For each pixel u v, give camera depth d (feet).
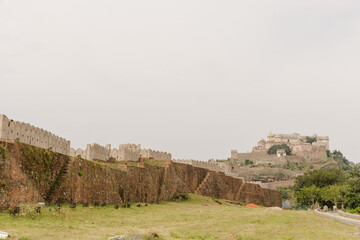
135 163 235.61
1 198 94.94
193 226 119.44
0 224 83.25
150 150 280.10
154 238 87.25
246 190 367.45
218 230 113.29
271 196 416.26
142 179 197.98
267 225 128.26
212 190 309.83
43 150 119.44
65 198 122.42
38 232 80.79
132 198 182.70
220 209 197.67
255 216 156.04
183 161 320.91
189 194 259.80
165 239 89.61
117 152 247.09
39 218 96.99
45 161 119.14
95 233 88.43
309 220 149.59
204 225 123.44
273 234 108.27
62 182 123.03
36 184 112.16
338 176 359.87
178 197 237.66
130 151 257.55
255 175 620.49
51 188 120.26
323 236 104.88
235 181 356.18
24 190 104.68
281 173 641.81
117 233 90.84
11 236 70.44
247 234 105.91
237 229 115.96
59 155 127.95
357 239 98.78
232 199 341.41
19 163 105.40
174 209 178.19
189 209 185.78
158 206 183.93
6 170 98.94
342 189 245.86
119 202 164.96
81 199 132.16
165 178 233.35
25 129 131.03
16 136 124.57
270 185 553.23
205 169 318.65
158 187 222.28
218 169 385.09
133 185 185.57
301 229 120.67
